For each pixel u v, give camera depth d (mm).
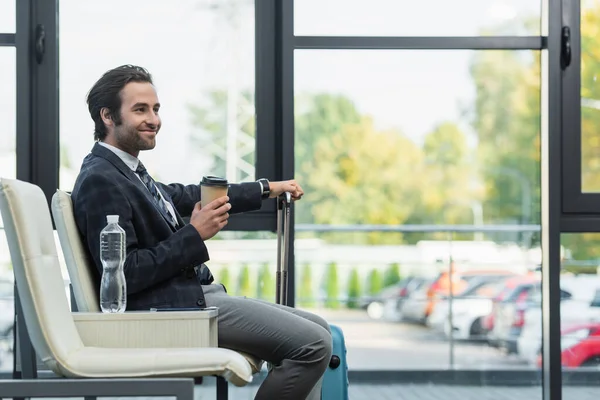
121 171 3980
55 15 5859
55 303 3449
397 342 6387
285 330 3896
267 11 6043
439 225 6297
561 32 6109
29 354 4039
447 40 6137
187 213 4711
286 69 5980
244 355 3979
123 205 3816
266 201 6008
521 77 6246
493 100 6246
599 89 6164
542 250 6211
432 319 6387
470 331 6391
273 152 6043
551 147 6090
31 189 3586
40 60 5840
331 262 6273
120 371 3309
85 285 3812
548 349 6121
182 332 3580
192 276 3938
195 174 6043
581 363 6258
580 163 6156
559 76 6113
